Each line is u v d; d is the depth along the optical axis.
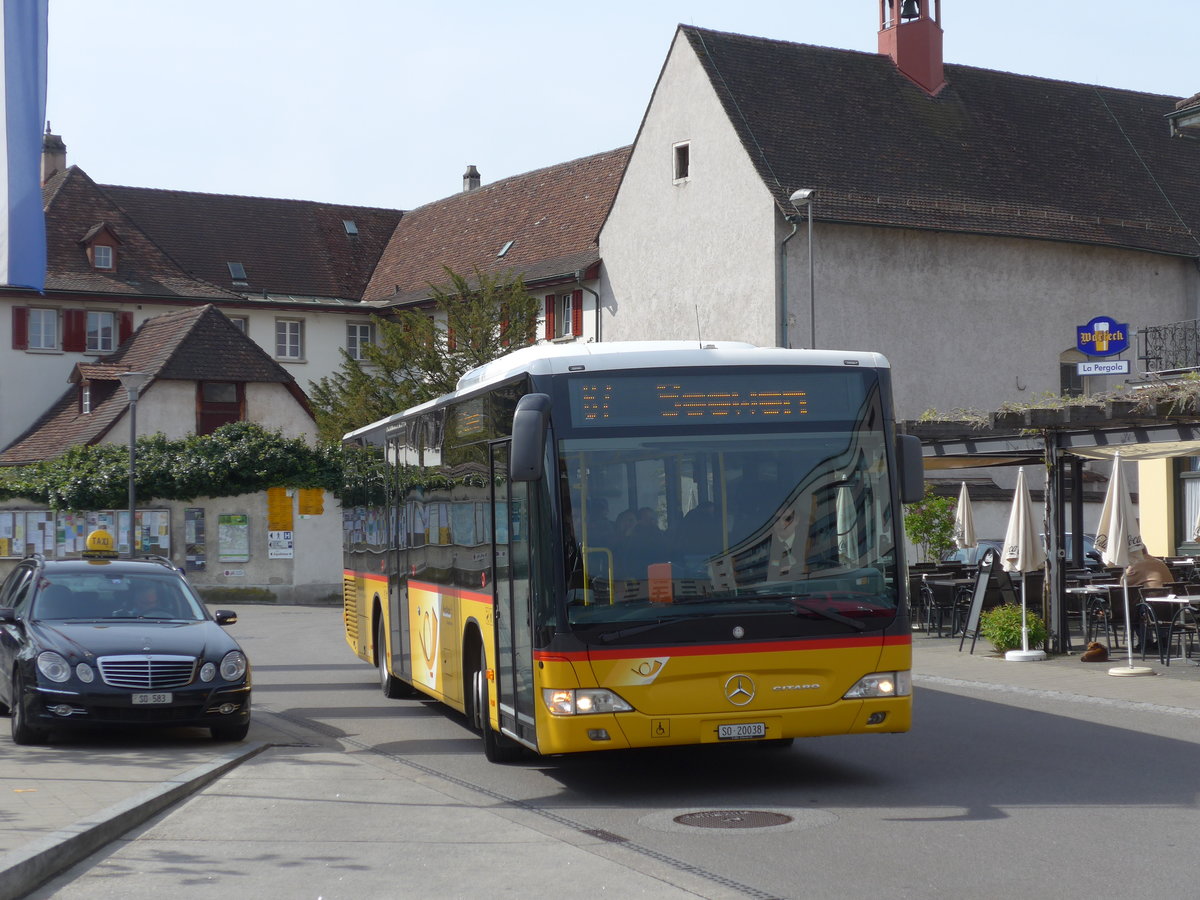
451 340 41.97
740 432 10.37
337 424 42.84
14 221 13.44
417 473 15.20
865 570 10.34
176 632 14.02
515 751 12.27
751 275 39.94
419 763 12.44
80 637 13.59
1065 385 43.44
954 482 40.34
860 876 7.76
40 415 51.25
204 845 8.83
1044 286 42.78
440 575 13.97
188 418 43.94
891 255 40.56
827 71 43.53
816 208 38.97
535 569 10.17
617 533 10.09
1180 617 19.02
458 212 58.69
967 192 42.25
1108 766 11.35
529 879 7.81
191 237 58.38
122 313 53.19
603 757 12.57
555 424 10.21
